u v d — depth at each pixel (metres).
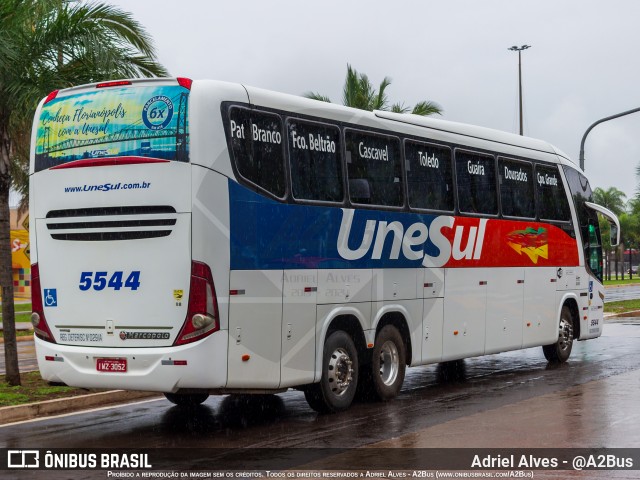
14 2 13.52
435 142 14.21
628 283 72.44
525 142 16.89
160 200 10.25
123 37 14.56
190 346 10.08
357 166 12.47
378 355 12.82
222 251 10.23
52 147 11.02
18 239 43.88
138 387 10.34
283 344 10.98
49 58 14.03
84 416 11.97
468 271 14.78
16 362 13.86
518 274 16.14
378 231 12.73
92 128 10.75
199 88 10.30
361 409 12.31
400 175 13.35
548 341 17.12
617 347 20.80
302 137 11.55
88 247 10.69
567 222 17.95
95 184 10.63
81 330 10.73
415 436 10.23
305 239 11.38
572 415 11.43
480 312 15.08
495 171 15.70
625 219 87.31
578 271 18.27
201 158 10.16
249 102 10.79
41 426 11.23
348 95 33.03
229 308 10.27
